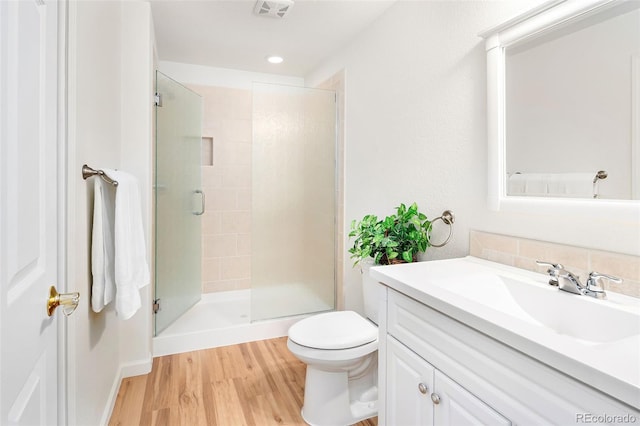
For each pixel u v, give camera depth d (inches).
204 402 73.5
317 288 116.6
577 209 43.9
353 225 84.0
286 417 69.1
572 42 44.9
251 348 100.3
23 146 31.2
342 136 112.3
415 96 76.4
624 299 38.9
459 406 37.0
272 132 109.8
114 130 74.1
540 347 27.9
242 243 138.5
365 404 72.3
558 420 27.3
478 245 60.1
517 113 52.1
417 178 76.0
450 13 66.2
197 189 120.6
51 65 39.1
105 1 65.6
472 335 35.6
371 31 94.0
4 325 26.8
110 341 70.7
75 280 45.7
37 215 34.9
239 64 127.8
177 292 109.0
